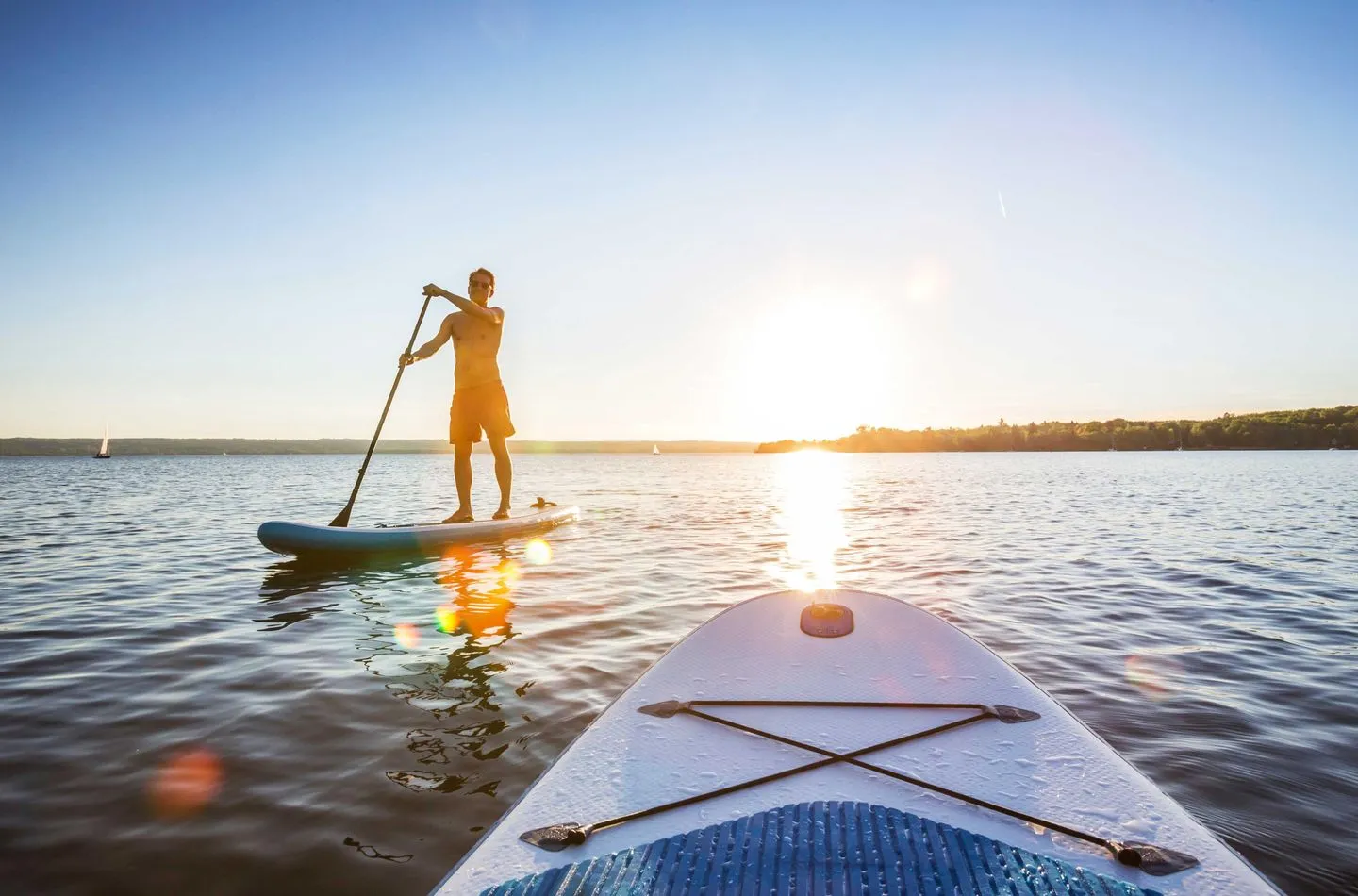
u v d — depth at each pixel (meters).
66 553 8.16
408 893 2.00
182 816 2.42
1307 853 2.21
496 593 5.92
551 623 4.95
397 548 7.52
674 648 2.96
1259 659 4.23
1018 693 2.55
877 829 1.67
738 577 6.72
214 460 95.81
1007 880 1.49
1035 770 2.02
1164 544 9.05
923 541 9.35
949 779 1.96
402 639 4.54
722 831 1.68
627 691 2.60
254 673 3.89
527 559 7.61
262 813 2.43
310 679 3.79
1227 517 12.45
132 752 2.93
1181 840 1.67
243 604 5.54
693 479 31.03
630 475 36.38
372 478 31.38
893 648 2.92
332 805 2.48
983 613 5.36
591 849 1.65
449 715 3.29
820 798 1.87
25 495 18.64
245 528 10.66
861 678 2.68
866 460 75.62
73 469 51.75
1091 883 1.49
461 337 8.56
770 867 1.54
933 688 2.60
